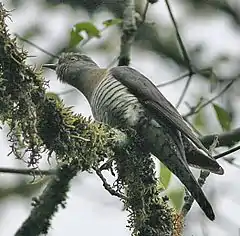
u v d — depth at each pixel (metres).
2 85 7.77
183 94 12.09
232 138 11.01
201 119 12.24
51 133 7.95
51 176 10.59
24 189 13.68
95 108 10.23
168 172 9.71
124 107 9.85
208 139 10.98
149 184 8.91
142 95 9.86
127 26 11.73
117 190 8.82
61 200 10.46
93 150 8.15
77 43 11.62
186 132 9.43
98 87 10.20
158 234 8.81
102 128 8.38
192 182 9.13
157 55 16.77
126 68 10.33
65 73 11.09
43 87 7.91
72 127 8.01
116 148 8.65
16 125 7.96
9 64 7.74
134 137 9.11
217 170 9.30
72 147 8.01
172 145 9.45
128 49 11.64
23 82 7.80
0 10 7.70
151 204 8.91
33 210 10.45
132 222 8.83
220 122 11.36
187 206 9.15
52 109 7.93
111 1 14.49
